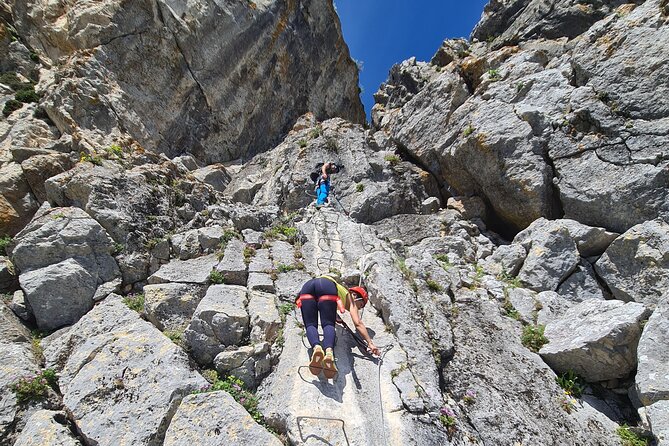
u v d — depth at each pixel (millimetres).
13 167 8562
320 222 9406
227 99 15891
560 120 9891
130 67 13438
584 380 6246
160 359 5117
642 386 5426
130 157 9469
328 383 5008
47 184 7621
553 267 8117
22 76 12578
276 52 18219
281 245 8148
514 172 9961
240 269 7098
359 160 12289
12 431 4551
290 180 12281
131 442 4410
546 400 5738
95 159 8367
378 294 6367
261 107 17438
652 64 9281
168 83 14266
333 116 21938
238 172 14648
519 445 5008
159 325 6074
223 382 5152
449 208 11422
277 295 6676
